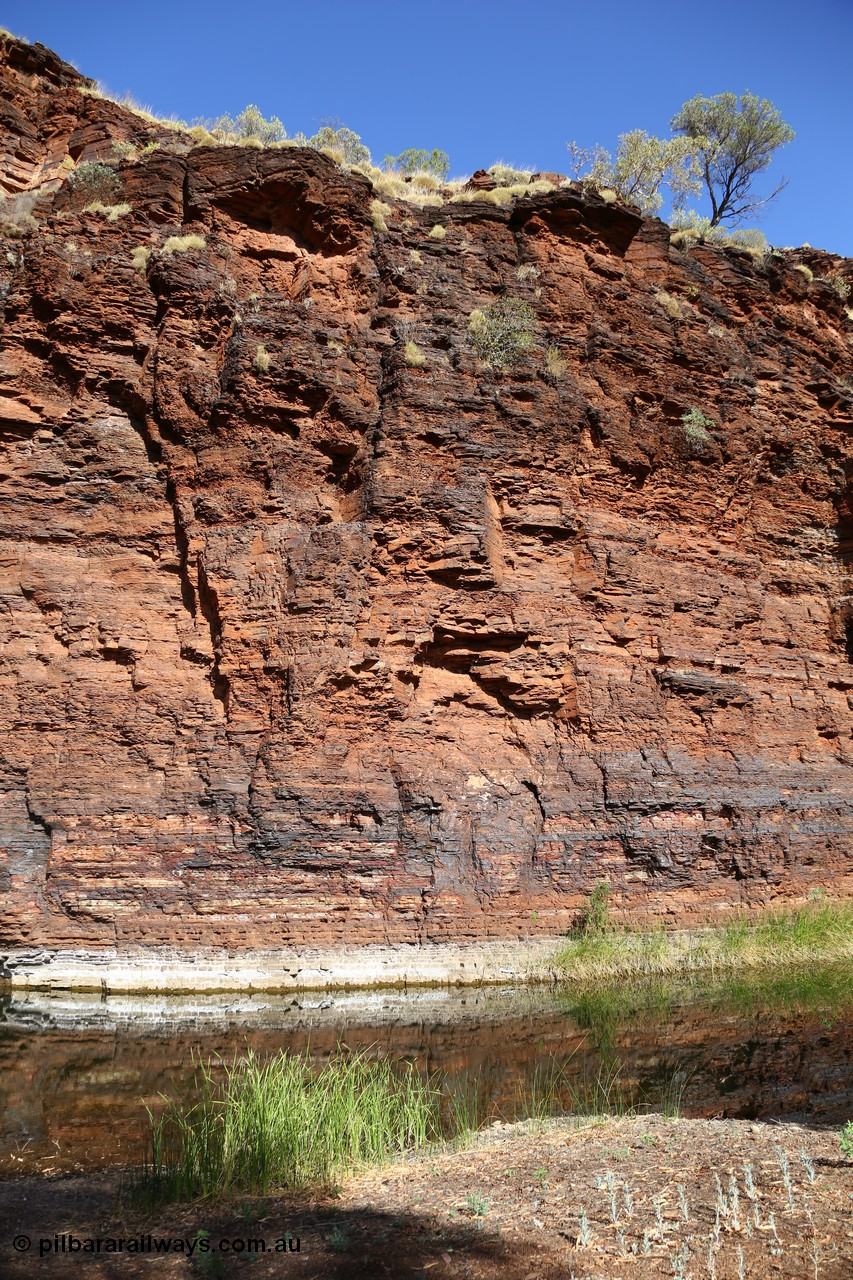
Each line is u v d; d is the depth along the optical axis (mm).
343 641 18797
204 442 20266
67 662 18906
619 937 18531
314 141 27797
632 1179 7648
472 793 19141
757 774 21797
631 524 22375
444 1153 9172
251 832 17562
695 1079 11688
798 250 32500
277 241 22719
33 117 24656
